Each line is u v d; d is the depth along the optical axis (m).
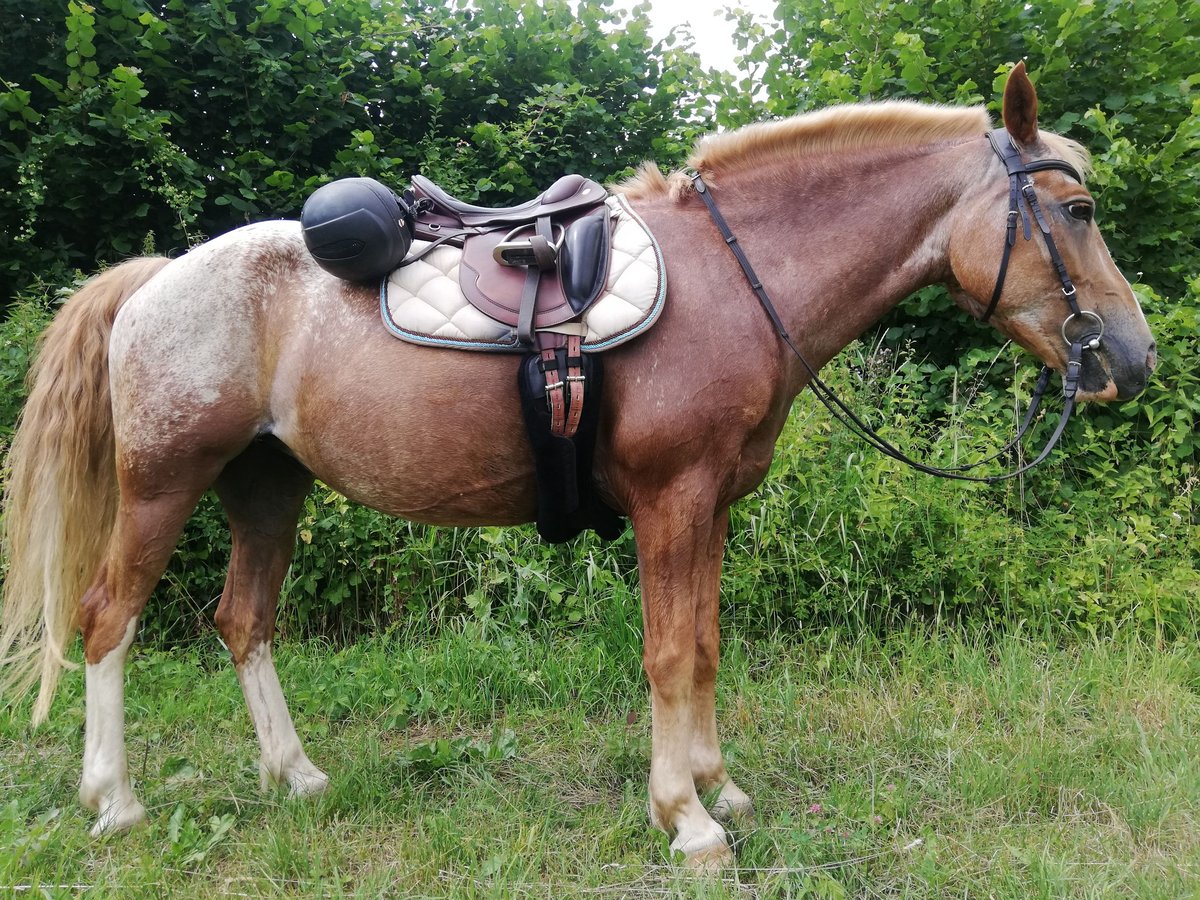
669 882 1.82
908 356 3.84
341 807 2.17
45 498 2.13
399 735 2.72
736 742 2.52
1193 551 3.44
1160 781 2.18
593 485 1.99
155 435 2.03
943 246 1.98
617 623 3.10
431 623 3.33
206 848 1.92
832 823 2.04
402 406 1.92
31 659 2.32
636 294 1.82
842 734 2.58
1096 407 3.68
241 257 2.08
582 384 1.81
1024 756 2.33
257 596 2.35
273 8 3.84
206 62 4.00
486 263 1.93
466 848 1.95
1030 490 3.61
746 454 1.98
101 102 3.73
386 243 1.90
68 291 3.54
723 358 1.83
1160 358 3.43
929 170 1.97
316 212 1.87
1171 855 1.92
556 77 4.48
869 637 3.12
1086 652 2.97
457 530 3.38
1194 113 3.60
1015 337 1.99
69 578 2.16
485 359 1.89
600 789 2.33
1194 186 3.68
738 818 2.12
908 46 3.70
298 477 2.40
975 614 3.31
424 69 4.43
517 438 1.92
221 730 2.71
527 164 4.43
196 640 3.45
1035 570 3.31
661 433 1.82
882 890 1.82
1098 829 2.04
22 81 3.87
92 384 2.18
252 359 2.06
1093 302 1.88
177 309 2.04
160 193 3.88
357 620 3.46
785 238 1.96
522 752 2.57
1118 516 3.49
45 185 3.71
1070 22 3.62
